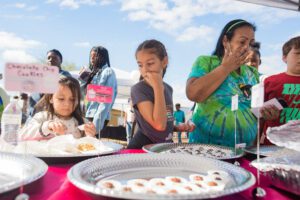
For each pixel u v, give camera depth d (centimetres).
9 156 72
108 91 107
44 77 69
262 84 78
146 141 138
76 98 145
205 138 157
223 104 153
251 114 159
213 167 74
